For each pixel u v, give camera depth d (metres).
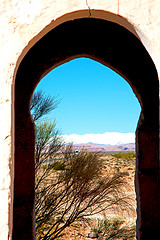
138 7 2.22
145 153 4.34
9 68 2.18
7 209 2.06
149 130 4.34
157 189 4.28
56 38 4.18
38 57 4.21
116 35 4.22
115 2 2.22
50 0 2.23
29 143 4.25
